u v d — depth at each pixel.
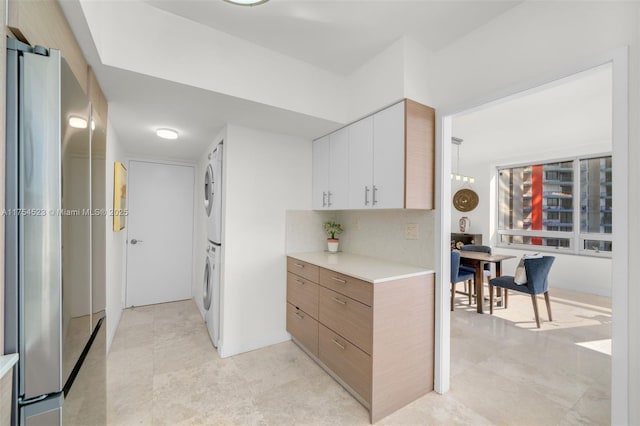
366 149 2.20
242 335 2.52
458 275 3.86
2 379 0.76
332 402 1.86
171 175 3.94
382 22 1.72
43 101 0.86
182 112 2.14
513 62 1.59
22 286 0.83
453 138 4.10
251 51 1.91
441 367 1.96
